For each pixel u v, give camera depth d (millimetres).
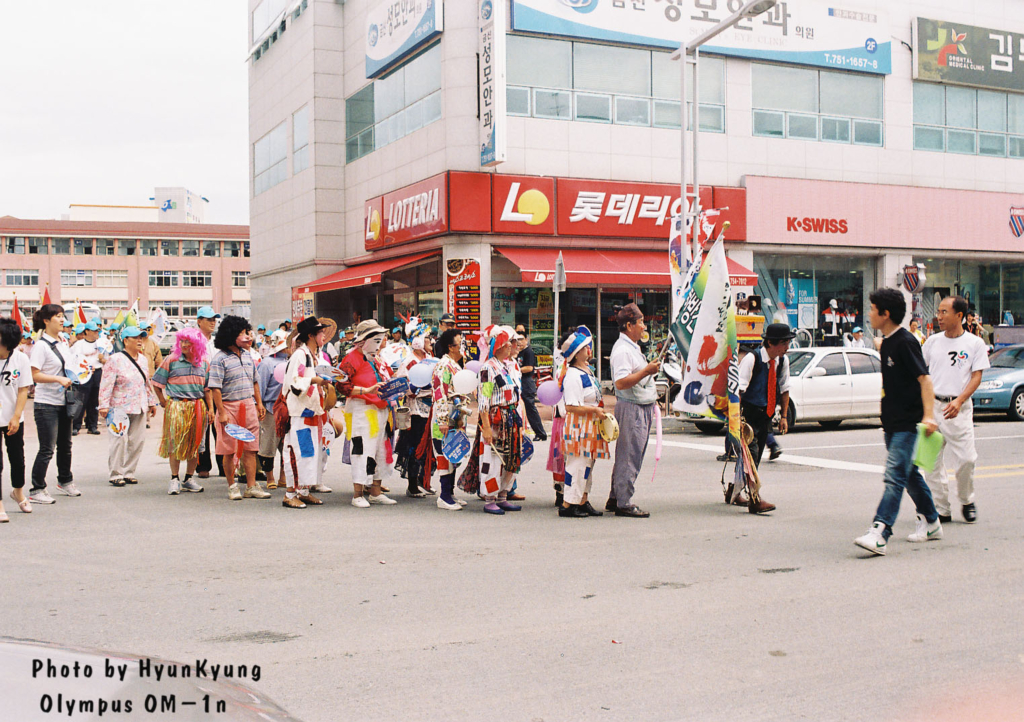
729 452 8547
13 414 7918
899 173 24031
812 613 4973
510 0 19422
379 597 5367
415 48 20797
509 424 8188
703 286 7977
